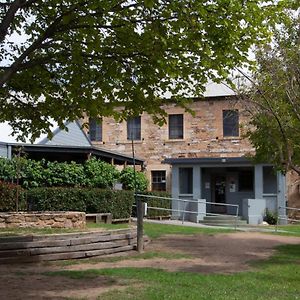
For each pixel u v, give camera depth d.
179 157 28.88
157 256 12.12
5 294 7.53
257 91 10.02
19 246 10.82
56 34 8.05
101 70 8.31
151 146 29.59
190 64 7.60
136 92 8.30
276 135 9.85
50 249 11.15
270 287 8.48
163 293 7.75
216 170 28.86
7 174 18.86
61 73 8.79
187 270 10.20
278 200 26.05
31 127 9.77
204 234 17.41
